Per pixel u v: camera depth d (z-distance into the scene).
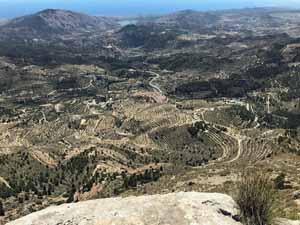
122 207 12.09
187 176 65.12
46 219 11.75
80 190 121.06
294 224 12.77
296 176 44.53
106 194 100.06
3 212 107.06
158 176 104.62
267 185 12.79
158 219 11.41
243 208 12.39
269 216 12.36
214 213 11.87
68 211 12.10
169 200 12.48
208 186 48.94
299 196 29.88
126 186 102.19
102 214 11.70
